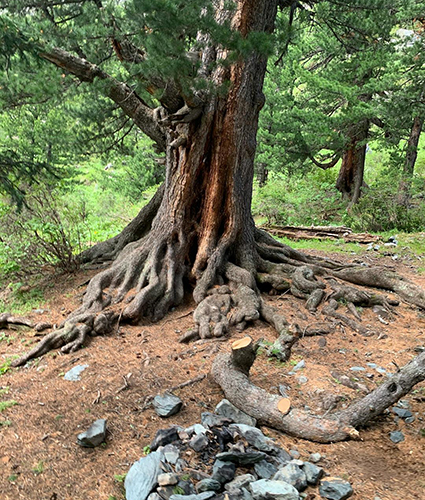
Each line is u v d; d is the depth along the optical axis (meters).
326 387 4.39
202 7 4.98
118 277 6.84
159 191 8.39
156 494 2.79
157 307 6.34
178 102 6.53
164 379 4.51
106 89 6.85
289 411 3.75
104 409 3.96
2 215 9.29
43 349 5.23
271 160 18.05
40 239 8.14
